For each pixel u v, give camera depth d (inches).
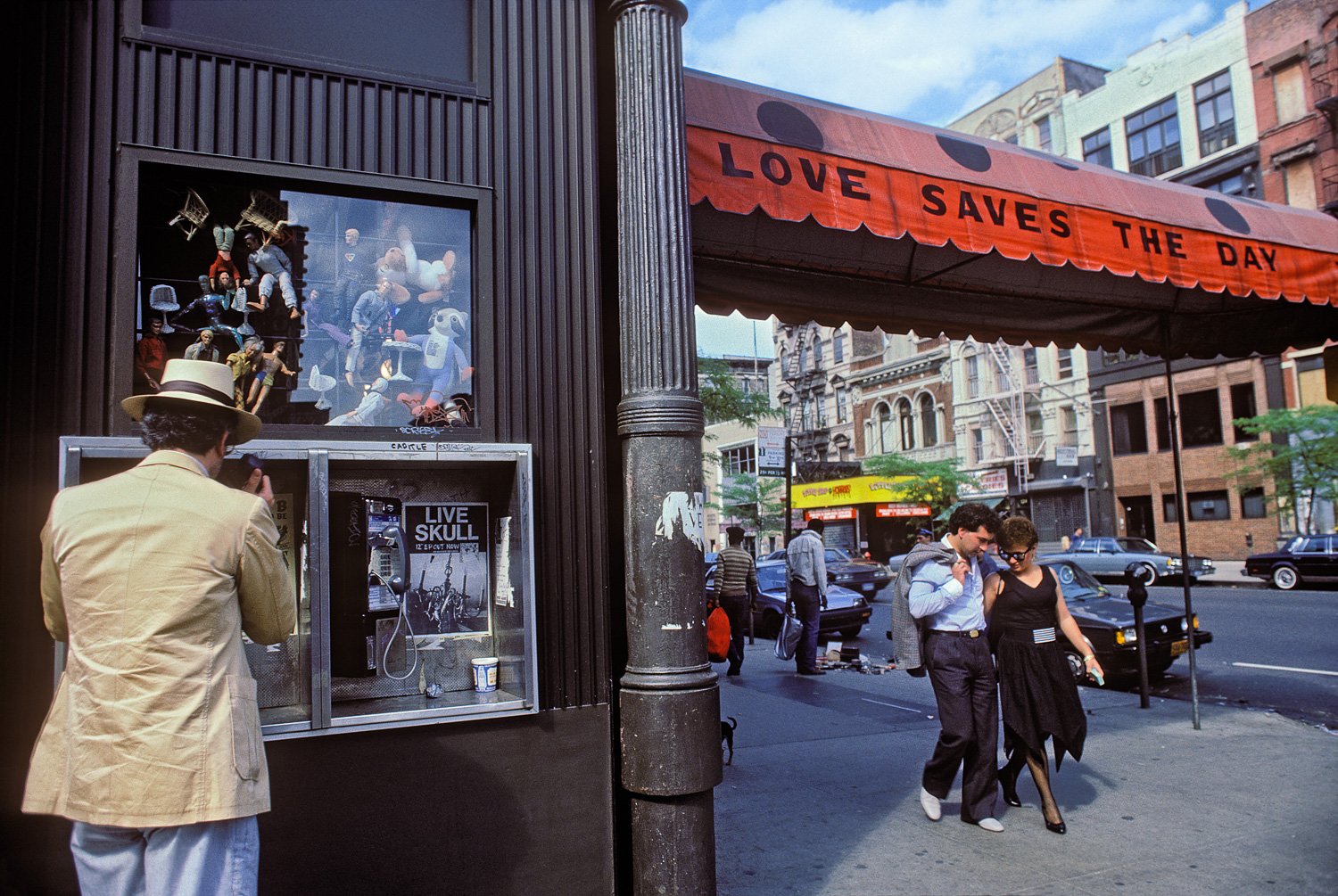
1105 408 1304.1
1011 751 197.9
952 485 1327.5
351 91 121.6
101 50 108.3
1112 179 217.0
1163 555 879.1
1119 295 257.9
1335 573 779.4
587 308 133.3
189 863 77.9
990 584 188.7
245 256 120.0
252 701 84.0
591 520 129.5
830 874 157.2
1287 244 239.0
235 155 113.7
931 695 351.3
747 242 199.5
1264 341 304.8
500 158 129.8
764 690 367.2
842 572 814.5
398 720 112.9
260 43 120.5
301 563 119.3
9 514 98.3
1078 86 1439.5
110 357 105.3
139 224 114.2
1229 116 1184.2
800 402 1849.2
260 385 117.9
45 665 98.1
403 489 131.0
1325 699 340.8
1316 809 191.3
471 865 115.7
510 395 126.6
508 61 132.5
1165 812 190.1
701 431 125.6
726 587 405.7
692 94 161.3
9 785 95.8
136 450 102.0
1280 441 1092.5
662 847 117.3
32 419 100.3
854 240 207.0
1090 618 374.0
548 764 121.7
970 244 182.5
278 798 106.7
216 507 84.7
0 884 93.6
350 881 109.0
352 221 126.0
